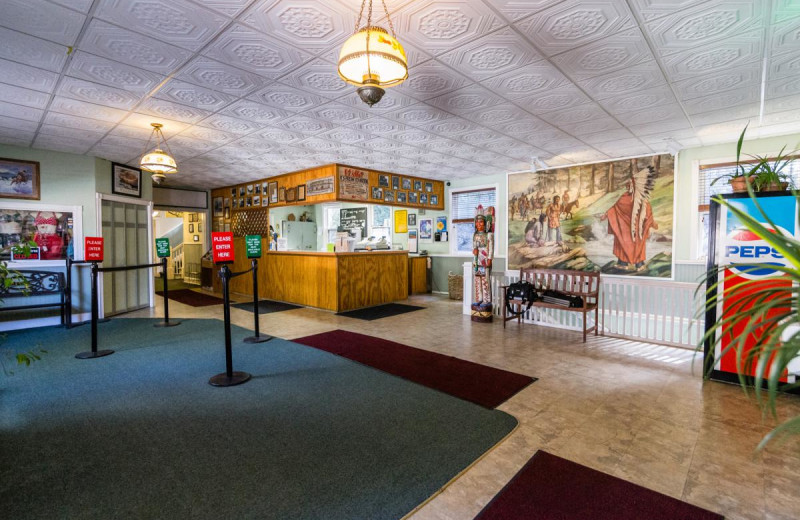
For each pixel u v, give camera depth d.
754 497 2.04
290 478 2.16
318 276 7.49
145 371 3.87
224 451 2.43
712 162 5.92
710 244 3.74
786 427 1.03
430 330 5.74
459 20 2.63
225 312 3.59
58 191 6.07
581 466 2.31
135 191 7.35
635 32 2.78
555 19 2.62
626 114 4.50
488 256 6.25
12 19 2.55
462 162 7.12
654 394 3.38
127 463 2.30
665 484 2.15
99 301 6.50
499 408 3.09
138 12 2.50
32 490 2.05
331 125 4.88
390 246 9.64
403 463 2.31
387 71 2.49
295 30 2.73
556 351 4.66
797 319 1.04
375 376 3.77
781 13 2.53
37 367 3.99
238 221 9.69
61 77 3.44
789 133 5.30
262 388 3.45
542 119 4.68
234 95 3.89
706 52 3.05
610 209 6.79
